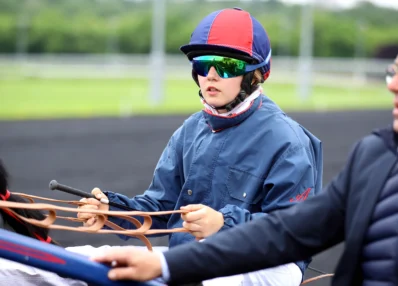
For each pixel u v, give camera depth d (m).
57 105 24.28
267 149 3.60
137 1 72.19
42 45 57.03
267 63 3.75
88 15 65.94
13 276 3.17
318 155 3.82
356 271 2.38
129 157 13.48
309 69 34.06
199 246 2.49
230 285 3.31
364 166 2.39
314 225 2.47
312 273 6.06
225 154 3.67
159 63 27.33
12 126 17.67
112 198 3.76
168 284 2.47
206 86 3.67
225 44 3.61
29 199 3.36
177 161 3.95
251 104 3.69
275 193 3.51
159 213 3.12
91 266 2.40
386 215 2.31
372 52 62.22
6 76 37.28
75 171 11.73
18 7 62.56
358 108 28.22
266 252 2.49
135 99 28.30
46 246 2.41
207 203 3.71
